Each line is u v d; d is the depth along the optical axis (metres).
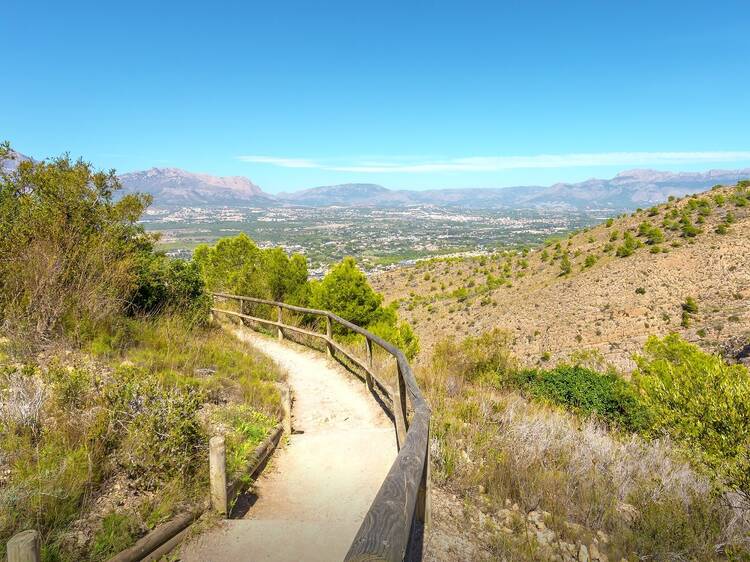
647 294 62.28
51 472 3.18
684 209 90.06
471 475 4.45
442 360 9.85
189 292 10.54
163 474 3.64
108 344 6.53
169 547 3.02
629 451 6.10
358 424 6.05
